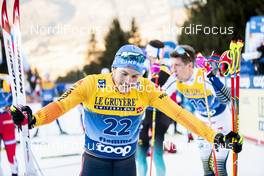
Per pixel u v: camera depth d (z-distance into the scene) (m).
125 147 2.54
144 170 4.38
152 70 4.41
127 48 2.43
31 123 2.24
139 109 2.49
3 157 5.74
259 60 6.92
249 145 6.21
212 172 3.83
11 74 2.39
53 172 4.72
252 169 4.77
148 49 4.52
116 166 2.56
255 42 7.10
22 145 2.30
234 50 2.93
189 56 3.88
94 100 2.44
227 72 3.08
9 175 4.76
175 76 4.10
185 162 5.16
